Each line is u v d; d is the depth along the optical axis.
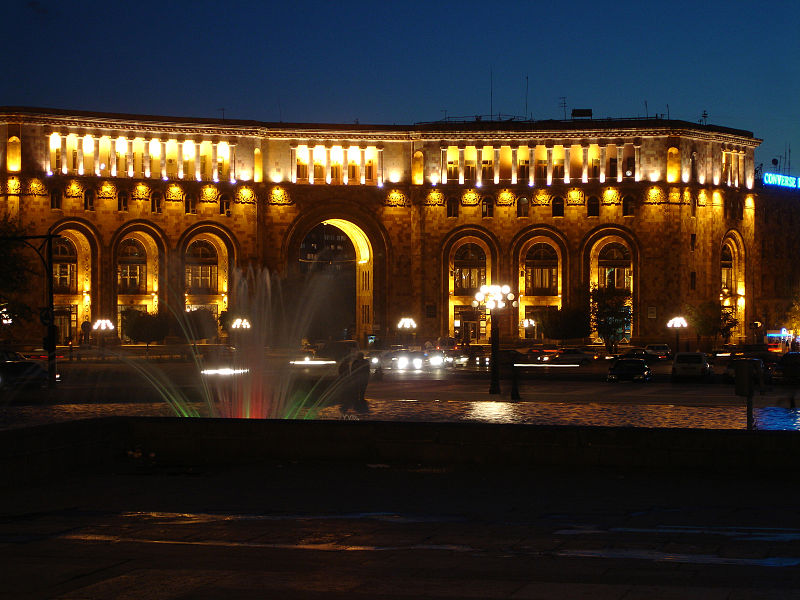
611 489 18.98
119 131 101.81
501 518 16.23
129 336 95.00
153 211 101.81
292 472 21.02
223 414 36.44
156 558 13.05
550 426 21.50
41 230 98.25
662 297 104.50
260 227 104.44
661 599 10.71
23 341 98.00
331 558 13.07
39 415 36.59
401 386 54.19
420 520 16.05
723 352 91.19
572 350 86.19
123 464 22.22
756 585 11.38
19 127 98.31
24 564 12.62
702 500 17.88
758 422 33.81
